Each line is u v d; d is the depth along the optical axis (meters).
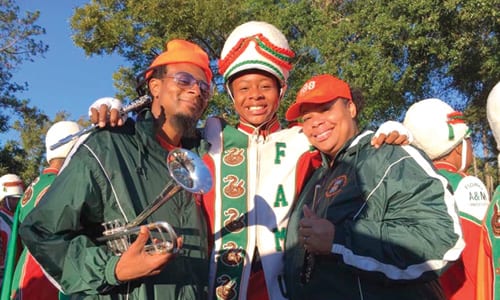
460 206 3.50
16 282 5.06
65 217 2.43
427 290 2.66
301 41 14.49
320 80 3.08
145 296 2.43
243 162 3.61
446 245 2.44
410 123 3.98
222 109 13.68
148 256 2.25
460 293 3.42
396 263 2.48
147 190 2.61
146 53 15.80
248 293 3.34
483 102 15.68
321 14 15.16
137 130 2.71
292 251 3.15
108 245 2.49
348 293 2.59
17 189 8.08
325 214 2.76
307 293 2.76
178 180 2.38
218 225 3.47
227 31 15.18
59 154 5.22
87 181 2.47
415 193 2.54
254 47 3.56
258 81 3.60
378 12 13.56
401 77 13.98
